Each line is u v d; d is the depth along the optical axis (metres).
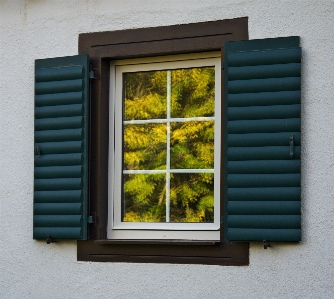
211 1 5.18
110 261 5.34
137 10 5.41
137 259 5.26
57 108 5.49
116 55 5.45
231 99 4.96
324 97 4.81
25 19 5.78
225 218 4.95
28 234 5.63
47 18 5.71
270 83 4.87
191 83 5.36
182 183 5.32
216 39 5.15
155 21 5.35
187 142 5.33
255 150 4.88
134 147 5.48
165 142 5.40
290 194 4.79
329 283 4.73
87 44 5.55
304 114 4.84
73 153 5.43
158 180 5.39
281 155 4.82
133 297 5.26
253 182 4.87
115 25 5.47
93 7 5.55
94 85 5.49
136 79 5.52
